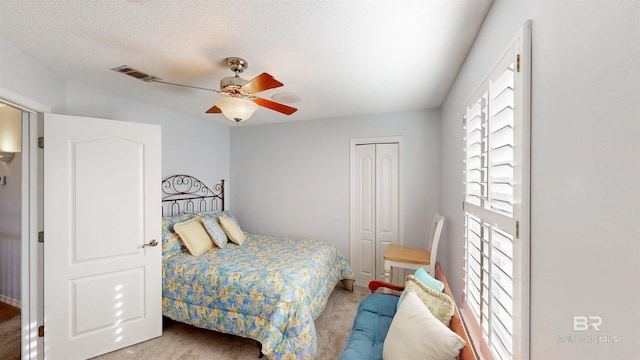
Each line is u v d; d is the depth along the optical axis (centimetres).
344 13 140
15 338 229
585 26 64
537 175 87
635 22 51
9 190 284
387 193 349
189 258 262
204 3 132
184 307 232
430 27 152
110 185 221
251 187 424
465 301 184
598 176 60
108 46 175
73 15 142
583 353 65
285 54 186
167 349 220
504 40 115
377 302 213
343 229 371
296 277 221
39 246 200
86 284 210
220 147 415
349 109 329
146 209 237
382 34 159
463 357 113
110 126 222
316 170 385
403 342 131
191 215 322
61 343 200
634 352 52
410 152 336
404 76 224
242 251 294
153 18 145
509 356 107
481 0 129
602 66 59
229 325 213
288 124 401
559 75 75
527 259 92
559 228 75
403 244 338
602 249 59
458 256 217
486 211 136
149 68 209
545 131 82
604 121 59
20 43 171
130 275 228
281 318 191
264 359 205
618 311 55
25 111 197
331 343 226
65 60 195
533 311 90
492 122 128
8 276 285
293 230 398
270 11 138
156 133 244
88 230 211
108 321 217
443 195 294
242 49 179
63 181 203
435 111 323
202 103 301
